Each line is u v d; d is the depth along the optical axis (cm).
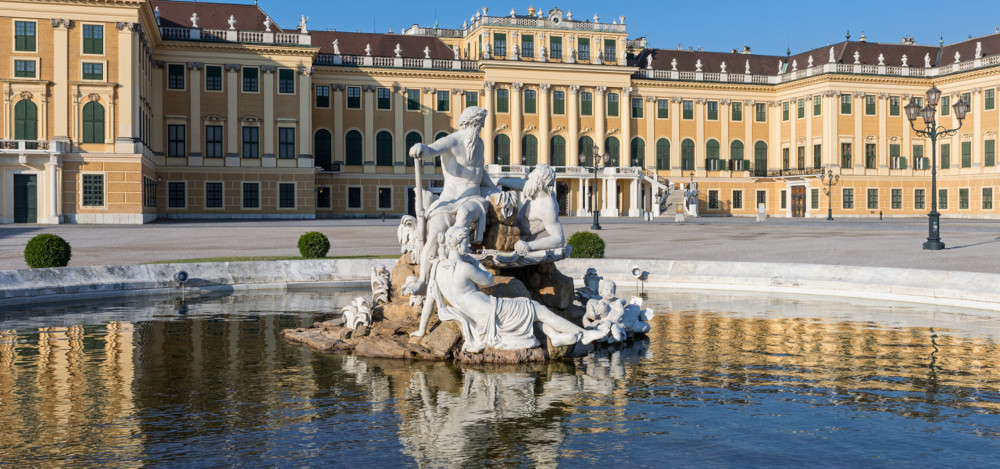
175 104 7438
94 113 6075
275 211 7725
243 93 7600
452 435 866
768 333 1504
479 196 1461
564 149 9069
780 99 9662
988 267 2538
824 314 1764
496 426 899
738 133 9694
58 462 773
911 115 3428
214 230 4894
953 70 9025
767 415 945
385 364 1227
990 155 8681
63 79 5997
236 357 1274
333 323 1513
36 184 5941
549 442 843
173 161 7462
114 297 2025
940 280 1972
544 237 1475
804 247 3488
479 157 1497
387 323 1387
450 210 1410
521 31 8869
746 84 9594
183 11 7850
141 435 859
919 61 9619
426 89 8656
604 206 8856
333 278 2356
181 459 784
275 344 1388
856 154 9088
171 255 3075
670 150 9481
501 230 1444
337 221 6694
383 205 8581
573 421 919
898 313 1778
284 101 7712
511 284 1370
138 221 6162
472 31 9169
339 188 8438
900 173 9262
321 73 8331
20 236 4216
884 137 9200
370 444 834
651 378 1133
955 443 843
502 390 1065
